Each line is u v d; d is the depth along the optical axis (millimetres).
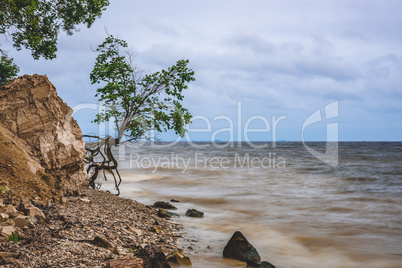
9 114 10445
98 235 7895
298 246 10523
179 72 16312
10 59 17562
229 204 17359
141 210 12781
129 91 16141
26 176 9156
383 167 42281
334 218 14398
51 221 7992
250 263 8047
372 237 11562
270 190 22516
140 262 6125
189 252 8883
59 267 5645
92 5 18891
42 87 11062
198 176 29984
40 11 17656
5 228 6465
